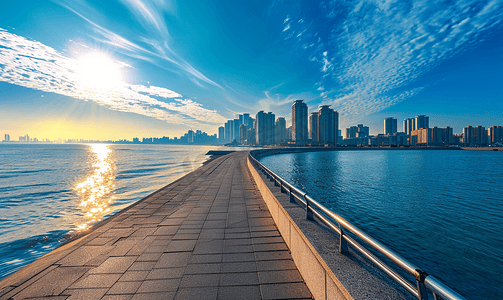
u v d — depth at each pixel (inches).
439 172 1610.5
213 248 175.9
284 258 158.4
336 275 85.8
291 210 178.4
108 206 533.0
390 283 80.7
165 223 236.4
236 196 367.9
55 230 371.2
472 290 301.9
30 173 1327.5
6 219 437.1
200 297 117.8
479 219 589.3
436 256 387.2
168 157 2940.5
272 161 2309.3
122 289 125.4
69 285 128.9
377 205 708.7
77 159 2613.2
